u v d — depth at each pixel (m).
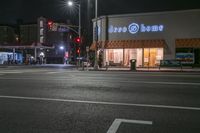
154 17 41.34
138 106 9.07
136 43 41.81
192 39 39.28
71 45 95.94
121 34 43.34
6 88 13.73
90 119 7.45
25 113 8.20
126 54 42.88
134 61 34.84
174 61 36.22
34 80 17.61
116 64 42.88
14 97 10.98
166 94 11.39
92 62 45.88
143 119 7.41
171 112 8.20
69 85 14.67
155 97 10.73
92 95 11.34
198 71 31.08
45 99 10.48
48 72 28.41
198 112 8.20
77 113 8.15
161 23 40.94
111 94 11.53
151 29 41.50
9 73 26.23
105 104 9.44
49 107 9.02
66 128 6.65
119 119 7.41
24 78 19.30
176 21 40.19
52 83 15.70
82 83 15.55
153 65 41.19
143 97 10.76
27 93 12.02
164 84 14.59
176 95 11.14
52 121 7.28
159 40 40.81
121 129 6.53
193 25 39.38
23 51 86.50
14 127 6.76
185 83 15.02
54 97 10.93
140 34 42.19
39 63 76.88
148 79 17.67
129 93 11.74
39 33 93.88
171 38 40.44
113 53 43.62
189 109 8.59
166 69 35.38
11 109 8.75
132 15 42.59
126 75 22.02
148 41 41.34
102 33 44.59
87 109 8.68
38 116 7.82
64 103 9.67
